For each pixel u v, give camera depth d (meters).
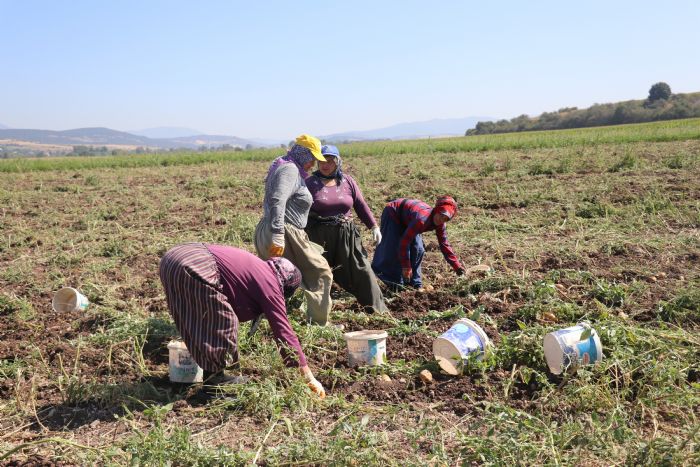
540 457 3.48
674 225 8.78
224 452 3.54
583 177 13.30
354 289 6.11
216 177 17.50
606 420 3.78
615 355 4.46
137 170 22.97
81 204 13.66
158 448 3.56
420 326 5.75
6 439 4.04
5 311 6.57
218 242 9.27
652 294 6.02
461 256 7.91
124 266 8.10
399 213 6.69
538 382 4.43
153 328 5.68
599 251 7.62
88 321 6.10
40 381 4.86
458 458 3.58
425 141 31.41
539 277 6.77
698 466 3.28
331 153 5.90
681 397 4.04
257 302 4.36
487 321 5.59
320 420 4.10
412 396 4.45
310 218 6.01
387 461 3.54
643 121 101.19
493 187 12.71
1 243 9.75
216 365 4.30
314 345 5.32
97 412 4.39
